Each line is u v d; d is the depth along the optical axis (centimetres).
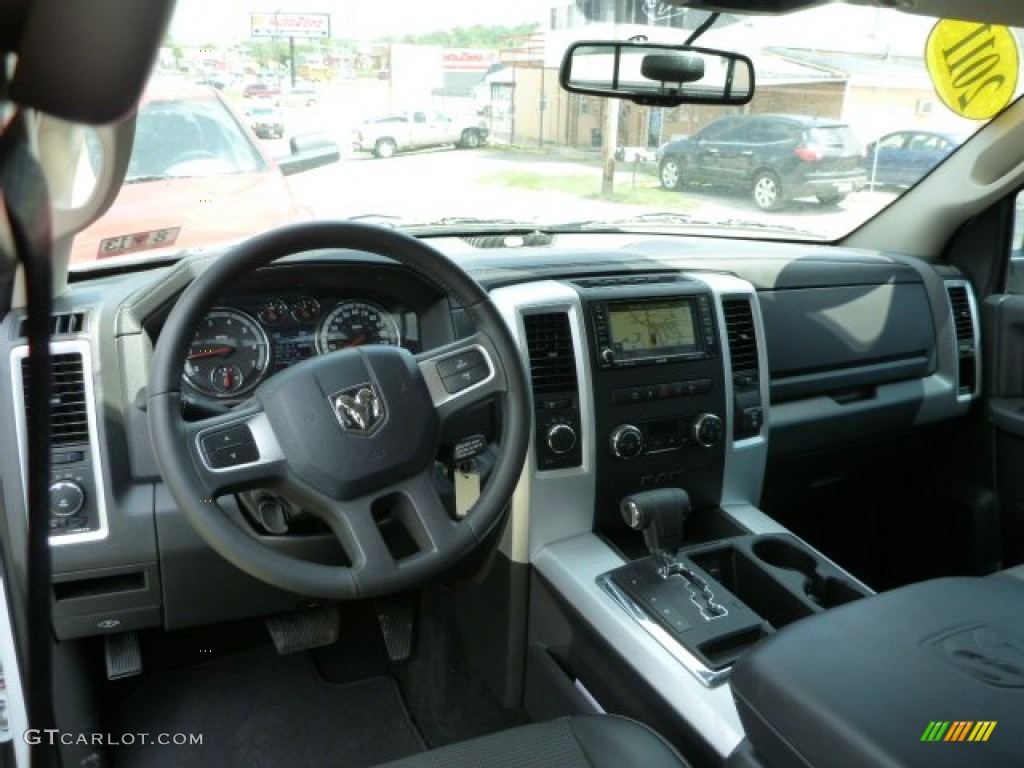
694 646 153
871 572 293
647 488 195
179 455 117
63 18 40
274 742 204
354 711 214
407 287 181
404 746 204
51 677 51
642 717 158
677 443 196
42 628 48
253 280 169
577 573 177
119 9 40
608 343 184
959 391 264
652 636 158
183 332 120
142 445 166
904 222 274
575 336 181
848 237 287
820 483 259
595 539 189
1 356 152
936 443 282
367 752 203
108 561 165
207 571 172
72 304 164
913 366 256
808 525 276
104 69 41
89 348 161
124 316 164
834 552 284
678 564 175
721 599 165
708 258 228
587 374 182
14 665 150
